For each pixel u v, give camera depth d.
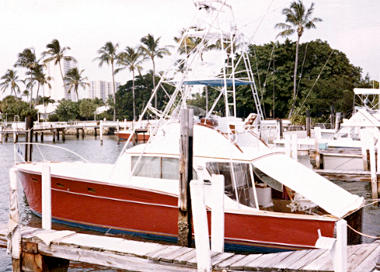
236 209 9.42
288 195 11.42
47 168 8.71
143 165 10.63
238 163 10.12
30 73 71.44
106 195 10.60
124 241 7.53
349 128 25.69
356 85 51.28
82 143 46.44
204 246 6.18
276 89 48.56
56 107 72.50
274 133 28.28
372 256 6.45
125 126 47.34
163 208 9.95
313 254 6.59
